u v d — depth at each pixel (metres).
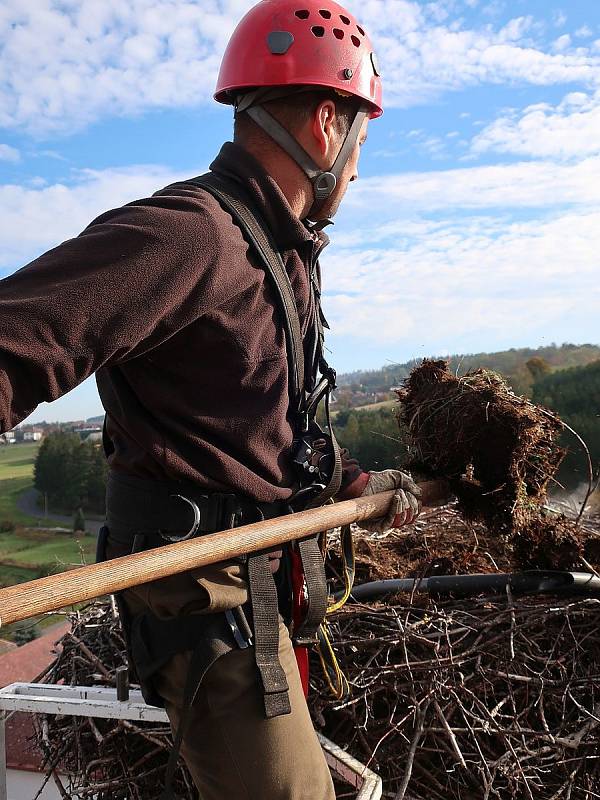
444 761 2.13
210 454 1.54
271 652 1.55
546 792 2.13
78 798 2.61
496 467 2.42
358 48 1.80
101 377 1.63
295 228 1.65
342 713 2.22
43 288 1.23
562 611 2.32
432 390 2.53
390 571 2.86
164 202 1.44
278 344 1.61
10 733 3.34
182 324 1.40
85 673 2.49
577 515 2.84
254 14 1.80
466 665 2.26
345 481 2.15
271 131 1.72
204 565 1.46
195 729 1.57
